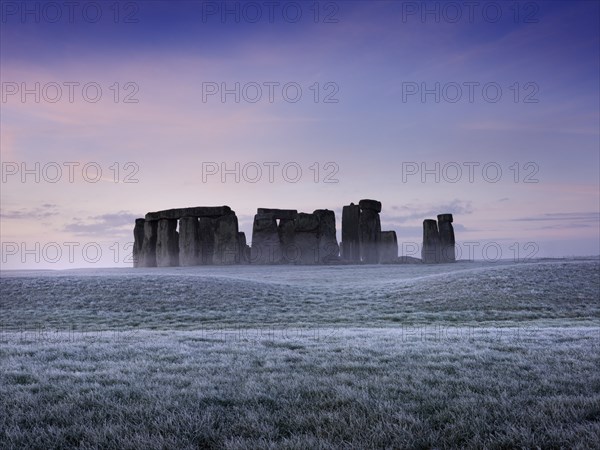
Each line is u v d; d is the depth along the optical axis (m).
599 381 9.09
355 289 47.47
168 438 6.27
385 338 16.47
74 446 6.28
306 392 8.48
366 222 106.81
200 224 100.62
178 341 16.08
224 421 7.07
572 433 6.28
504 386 8.73
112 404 7.79
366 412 7.29
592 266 49.12
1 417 7.30
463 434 6.46
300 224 103.94
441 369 10.40
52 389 8.87
